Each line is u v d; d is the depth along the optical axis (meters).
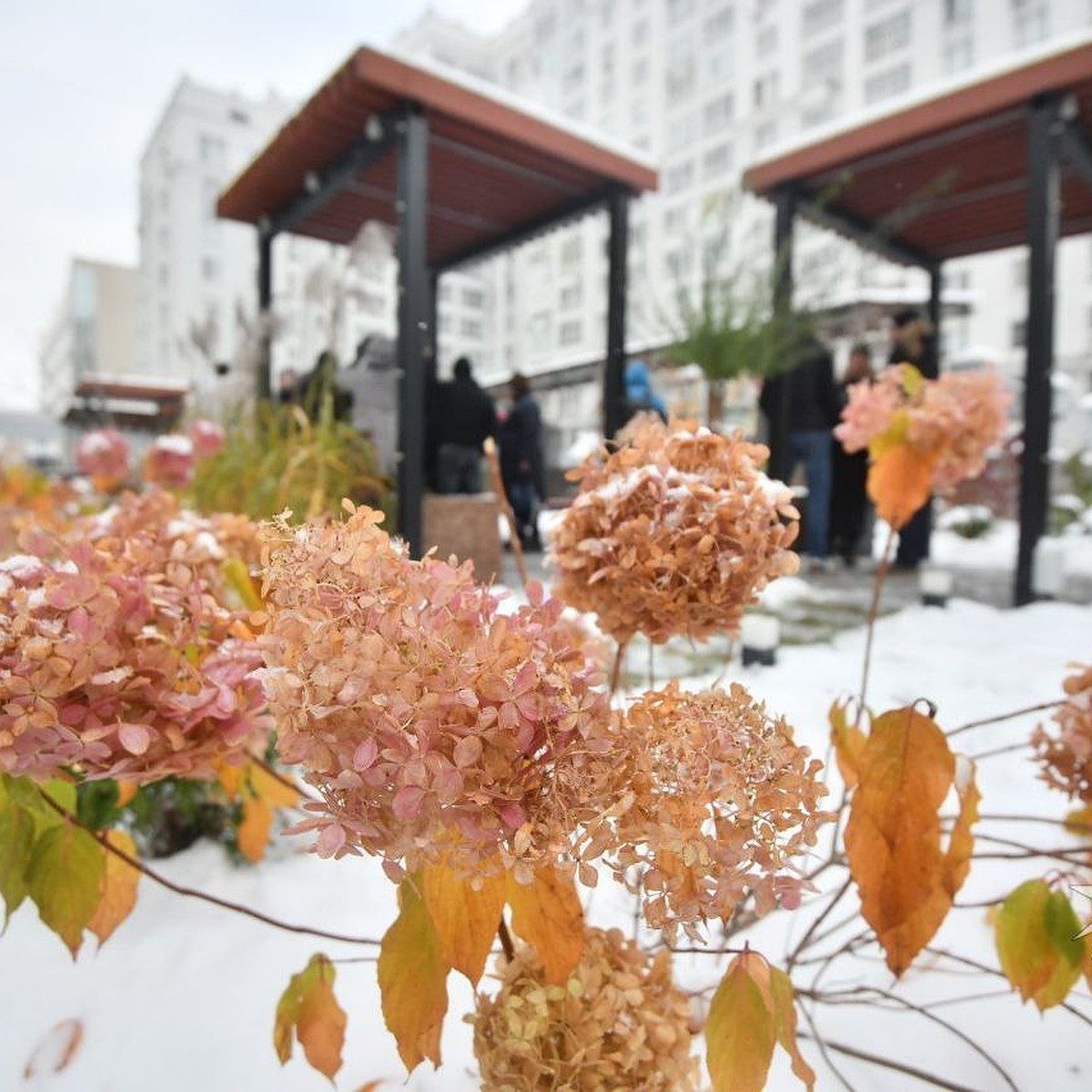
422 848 0.38
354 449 3.33
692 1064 0.54
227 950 0.80
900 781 0.51
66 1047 0.66
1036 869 1.01
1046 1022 0.72
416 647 0.39
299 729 0.38
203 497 2.99
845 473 4.84
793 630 2.82
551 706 0.41
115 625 0.52
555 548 0.70
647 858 0.42
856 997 0.76
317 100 3.62
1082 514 7.12
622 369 4.64
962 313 6.74
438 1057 0.45
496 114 3.73
